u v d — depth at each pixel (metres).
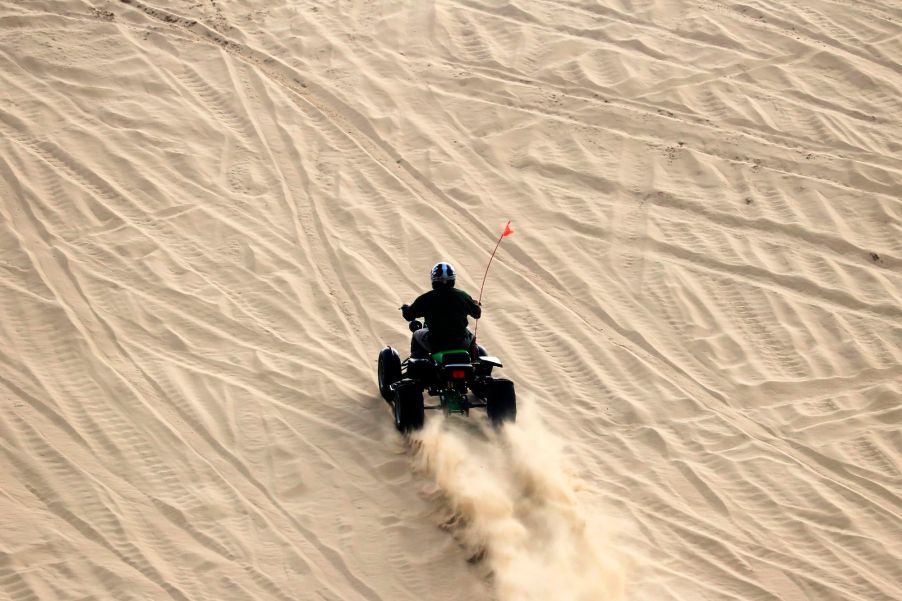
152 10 65.19
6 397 35.03
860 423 38.31
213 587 27.92
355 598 28.02
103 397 35.69
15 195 47.22
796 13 69.31
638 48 64.81
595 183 53.53
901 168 55.75
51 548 28.62
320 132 55.69
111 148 51.59
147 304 41.56
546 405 38.06
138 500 30.95
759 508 33.41
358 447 34.34
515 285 45.75
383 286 44.69
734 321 44.28
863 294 46.38
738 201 52.66
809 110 60.12
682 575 29.97
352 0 69.06
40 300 40.69
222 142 53.78
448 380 32.44
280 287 43.84
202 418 35.16
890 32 67.62
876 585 30.11
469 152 55.31
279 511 31.14
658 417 37.97
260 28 64.94
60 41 59.78
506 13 68.00
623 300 45.25
